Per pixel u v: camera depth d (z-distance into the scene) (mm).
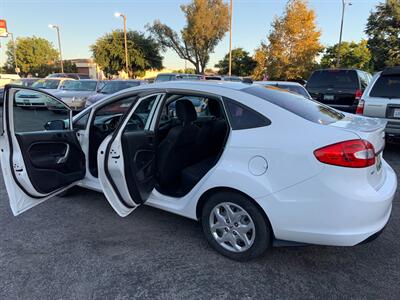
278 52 25625
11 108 2576
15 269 2518
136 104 2758
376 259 2688
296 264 2609
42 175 2857
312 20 24922
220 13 36625
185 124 3164
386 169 2709
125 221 3354
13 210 2658
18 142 2654
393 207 3672
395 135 5492
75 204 3760
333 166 2121
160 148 3127
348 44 44750
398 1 28734
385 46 29781
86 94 11180
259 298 2221
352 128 2297
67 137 3160
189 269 2539
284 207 2270
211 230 2721
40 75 54188
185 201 2844
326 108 3012
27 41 60594
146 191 2924
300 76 25453
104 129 3674
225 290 2301
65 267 2551
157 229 3189
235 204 2516
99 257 2691
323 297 2229
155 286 2338
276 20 25656
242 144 2426
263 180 2322
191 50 39094
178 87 2855
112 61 35875
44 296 2221
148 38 38438
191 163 3412
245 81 3412
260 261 2646
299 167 2203
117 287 2322
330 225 2184
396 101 5355
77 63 54531
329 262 2643
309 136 2227
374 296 2234
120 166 2645
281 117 2365
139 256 2715
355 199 2115
